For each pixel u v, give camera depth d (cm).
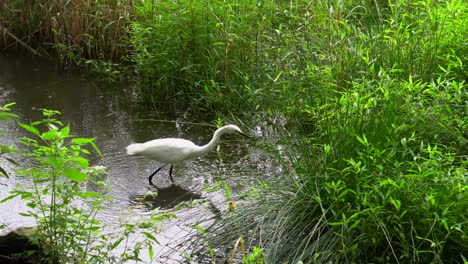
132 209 572
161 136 802
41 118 851
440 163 489
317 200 489
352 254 475
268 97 764
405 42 746
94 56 1066
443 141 598
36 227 512
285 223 519
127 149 679
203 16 872
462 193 457
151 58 881
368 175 504
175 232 568
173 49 872
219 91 822
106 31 1059
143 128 825
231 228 541
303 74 734
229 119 820
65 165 470
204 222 579
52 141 468
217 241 534
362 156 511
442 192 470
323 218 521
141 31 899
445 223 432
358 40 813
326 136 563
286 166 580
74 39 1069
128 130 817
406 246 464
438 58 720
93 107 896
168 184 667
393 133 547
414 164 500
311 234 489
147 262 523
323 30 821
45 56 1123
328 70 721
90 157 727
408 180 482
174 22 867
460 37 737
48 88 972
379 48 751
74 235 486
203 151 677
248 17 866
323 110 651
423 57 723
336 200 489
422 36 745
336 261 473
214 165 713
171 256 532
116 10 1034
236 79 852
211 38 870
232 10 855
